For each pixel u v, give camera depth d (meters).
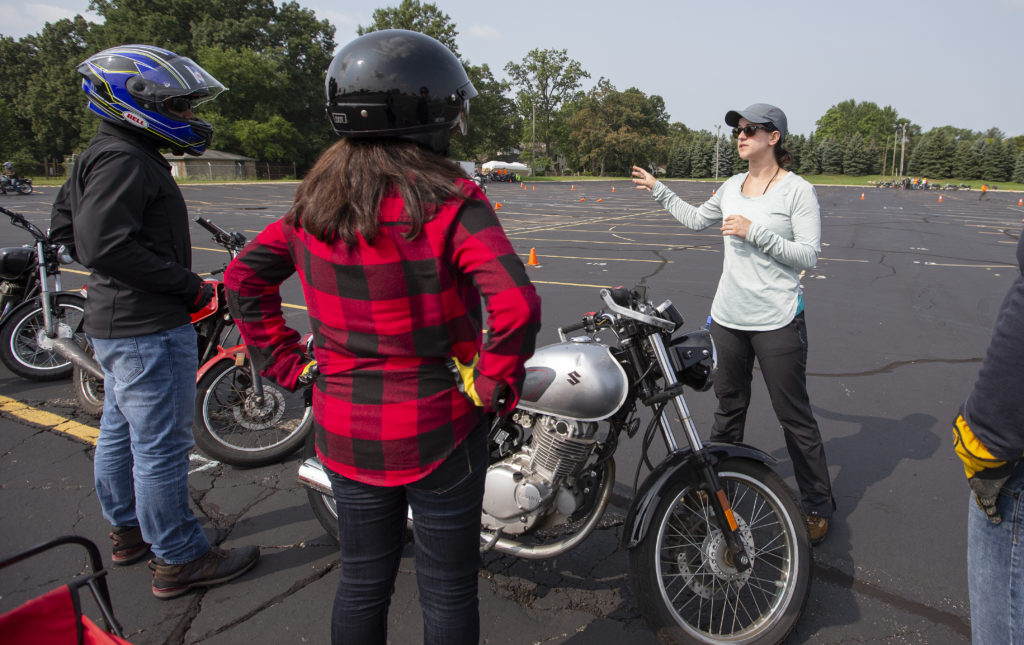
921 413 4.34
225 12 63.06
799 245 2.58
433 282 1.32
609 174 97.12
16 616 1.18
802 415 2.75
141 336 2.19
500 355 1.35
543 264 10.57
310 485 2.60
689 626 2.14
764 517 2.55
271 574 2.63
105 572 1.35
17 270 4.76
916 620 2.40
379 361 1.39
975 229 18.12
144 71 2.09
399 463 1.41
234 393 3.56
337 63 1.34
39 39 74.69
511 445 2.27
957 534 2.96
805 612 2.44
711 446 2.16
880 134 135.62
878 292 8.40
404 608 2.44
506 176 61.94
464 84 1.44
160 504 2.33
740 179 2.87
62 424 4.04
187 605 2.43
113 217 1.99
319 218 1.30
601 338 5.70
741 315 2.74
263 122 55.97
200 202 26.02
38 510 3.06
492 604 2.46
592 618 2.40
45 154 66.81
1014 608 1.39
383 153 1.31
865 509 3.16
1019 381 1.24
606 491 2.28
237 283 1.58
